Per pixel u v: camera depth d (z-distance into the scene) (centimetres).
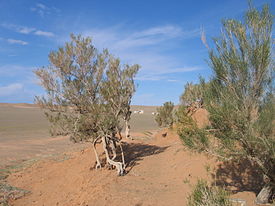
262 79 553
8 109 8106
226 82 584
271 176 577
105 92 1254
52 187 1273
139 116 6438
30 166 1662
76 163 1602
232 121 555
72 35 1284
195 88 1688
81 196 1025
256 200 638
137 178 1159
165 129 2236
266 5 557
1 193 1164
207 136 641
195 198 530
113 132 1298
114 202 878
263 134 529
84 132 1259
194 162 1138
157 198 866
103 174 1262
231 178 878
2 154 2075
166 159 1430
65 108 1296
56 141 2773
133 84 1344
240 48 567
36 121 4978
